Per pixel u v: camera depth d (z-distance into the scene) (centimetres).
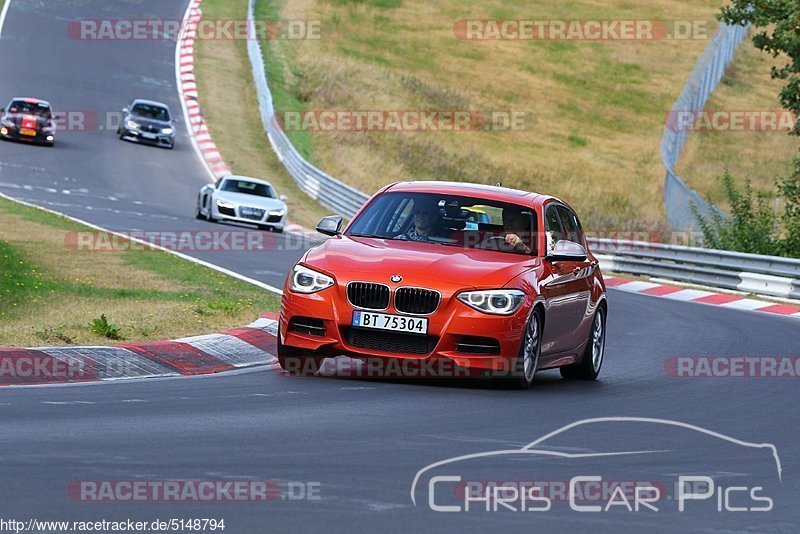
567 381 4291
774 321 7100
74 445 2506
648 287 9175
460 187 4256
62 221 8794
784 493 2409
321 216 13362
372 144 16925
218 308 5038
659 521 2103
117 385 3488
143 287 5747
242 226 11219
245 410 3108
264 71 19275
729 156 18850
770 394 4100
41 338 3994
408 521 1997
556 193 16200
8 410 2939
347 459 2497
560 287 4006
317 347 3675
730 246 10438
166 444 2570
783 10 10912
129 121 16012
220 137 17012
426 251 3850
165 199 12925
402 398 3447
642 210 15812
